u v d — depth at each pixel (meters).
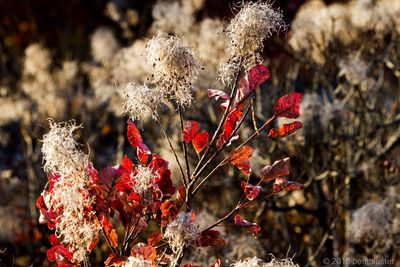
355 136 6.50
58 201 2.61
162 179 2.82
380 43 6.51
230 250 5.25
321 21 6.73
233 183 6.42
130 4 9.75
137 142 2.81
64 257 2.78
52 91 8.48
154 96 2.65
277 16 2.56
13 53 12.55
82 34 12.23
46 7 13.42
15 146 8.84
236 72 2.75
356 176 6.25
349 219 5.88
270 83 7.05
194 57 2.56
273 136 2.71
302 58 6.68
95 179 2.67
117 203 2.74
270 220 6.49
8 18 13.45
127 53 6.77
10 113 8.16
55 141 2.50
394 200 5.80
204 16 7.43
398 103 6.82
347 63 6.15
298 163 6.41
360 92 6.19
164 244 2.79
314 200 6.68
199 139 2.83
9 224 6.45
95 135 7.70
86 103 8.22
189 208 2.79
